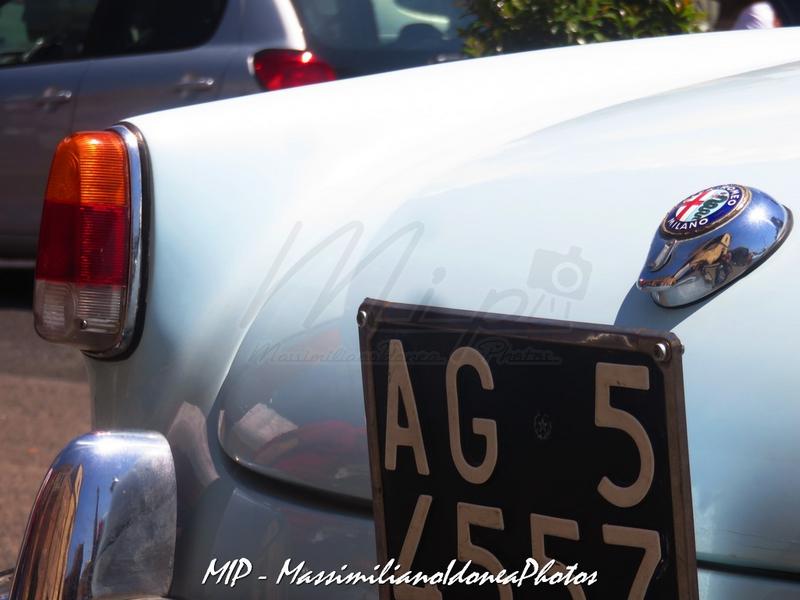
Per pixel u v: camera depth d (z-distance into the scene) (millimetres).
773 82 2016
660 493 1477
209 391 1987
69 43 7227
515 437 1603
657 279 1528
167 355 2035
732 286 1510
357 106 2221
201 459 1966
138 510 1927
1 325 7160
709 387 1484
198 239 2047
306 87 2359
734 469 1460
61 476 1918
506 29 4883
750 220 1516
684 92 2094
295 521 1832
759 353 1468
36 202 7355
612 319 1572
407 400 1713
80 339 2076
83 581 1869
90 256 2061
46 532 1902
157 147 2092
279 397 1880
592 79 2443
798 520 1420
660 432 1473
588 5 4789
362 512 1787
